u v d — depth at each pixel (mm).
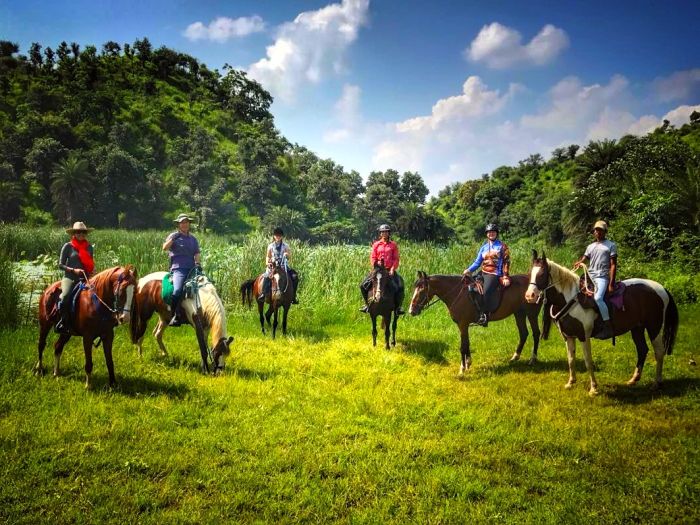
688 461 4934
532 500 4289
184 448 5039
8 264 10539
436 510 4098
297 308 13008
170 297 7945
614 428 5746
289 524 3902
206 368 7703
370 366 8414
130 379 7145
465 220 146750
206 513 3982
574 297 7059
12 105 132625
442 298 8680
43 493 4152
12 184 93250
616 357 8977
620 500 4242
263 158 151250
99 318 6520
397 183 192250
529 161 167750
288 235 111188
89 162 106812
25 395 6227
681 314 12664
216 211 118250
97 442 5039
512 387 7398
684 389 7094
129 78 178250
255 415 5992
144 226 107000
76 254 7016
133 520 3826
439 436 5625
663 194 19328
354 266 15008
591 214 25156
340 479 4562
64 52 177250
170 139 151125
